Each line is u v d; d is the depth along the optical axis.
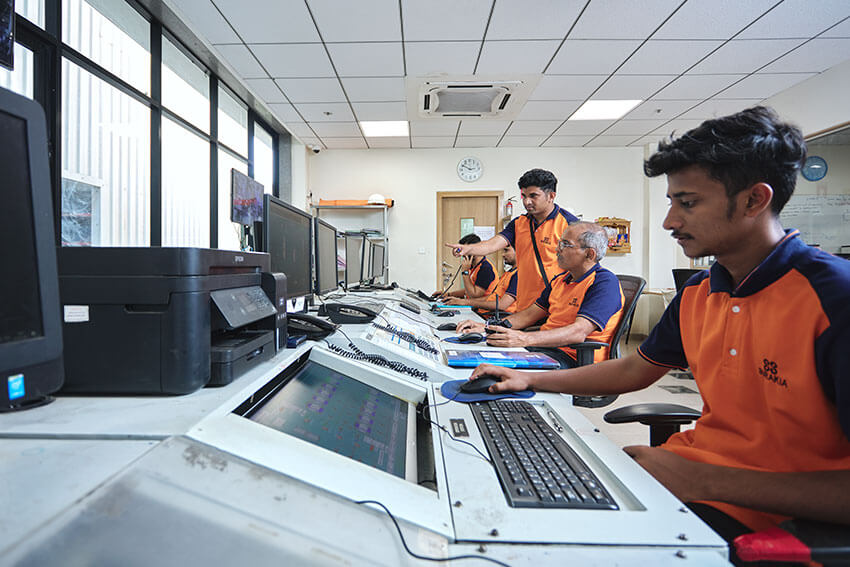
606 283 1.68
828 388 0.62
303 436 0.57
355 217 5.68
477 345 1.48
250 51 3.28
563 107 4.29
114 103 2.82
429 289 5.67
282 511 0.37
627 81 3.71
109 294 0.58
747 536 0.49
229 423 0.49
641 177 5.63
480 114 4.45
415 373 0.99
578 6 2.67
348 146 5.59
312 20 2.86
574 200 5.62
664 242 5.54
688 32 2.96
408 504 0.44
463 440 0.65
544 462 0.58
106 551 0.30
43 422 0.48
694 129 0.67
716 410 0.77
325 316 1.50
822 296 0.61
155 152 3.13
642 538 0.42
